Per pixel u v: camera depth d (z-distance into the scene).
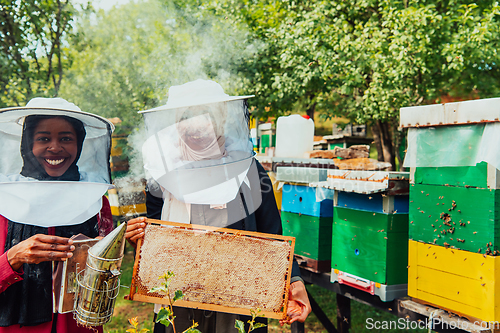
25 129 1.37
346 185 2.40
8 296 1.39
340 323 3.08
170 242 1.47
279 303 1.41
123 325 3.69
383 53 5.03
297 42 5.14
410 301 2.14
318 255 2.72
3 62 4.98
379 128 7.16
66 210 1.42
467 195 1.82
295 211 2.93
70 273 1.29
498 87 5.79
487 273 1.72
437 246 1.96
